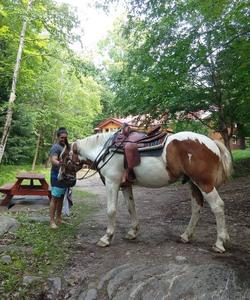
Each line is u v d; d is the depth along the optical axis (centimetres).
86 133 2592
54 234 574
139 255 468
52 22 1241
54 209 616
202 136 491
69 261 464
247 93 1056
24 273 426
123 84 1248
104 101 3020
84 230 612
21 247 505
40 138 2262
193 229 523
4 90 1555
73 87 2208
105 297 377
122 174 528
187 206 837
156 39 840
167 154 492
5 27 1236
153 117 1214
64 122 2233
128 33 1067
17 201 888
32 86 1672
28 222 645
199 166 471
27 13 1171
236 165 1612
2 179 1400
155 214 754
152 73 826
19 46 1252
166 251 478
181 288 363
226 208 787
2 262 449
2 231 560
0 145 1255
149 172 503
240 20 711
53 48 1429
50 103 2117
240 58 834
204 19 719
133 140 519
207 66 1113
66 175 591
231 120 1440
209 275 380
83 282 410
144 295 362
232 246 498
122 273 407
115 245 522
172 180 504
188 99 1310
